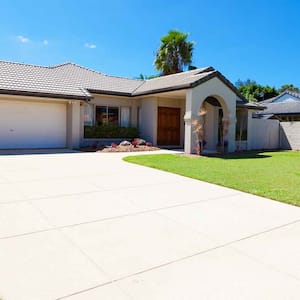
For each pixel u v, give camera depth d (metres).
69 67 22.98
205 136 21.22
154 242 4.46
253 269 3.72
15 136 17.83
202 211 5.99
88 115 20.22
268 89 61.56
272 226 5.20
